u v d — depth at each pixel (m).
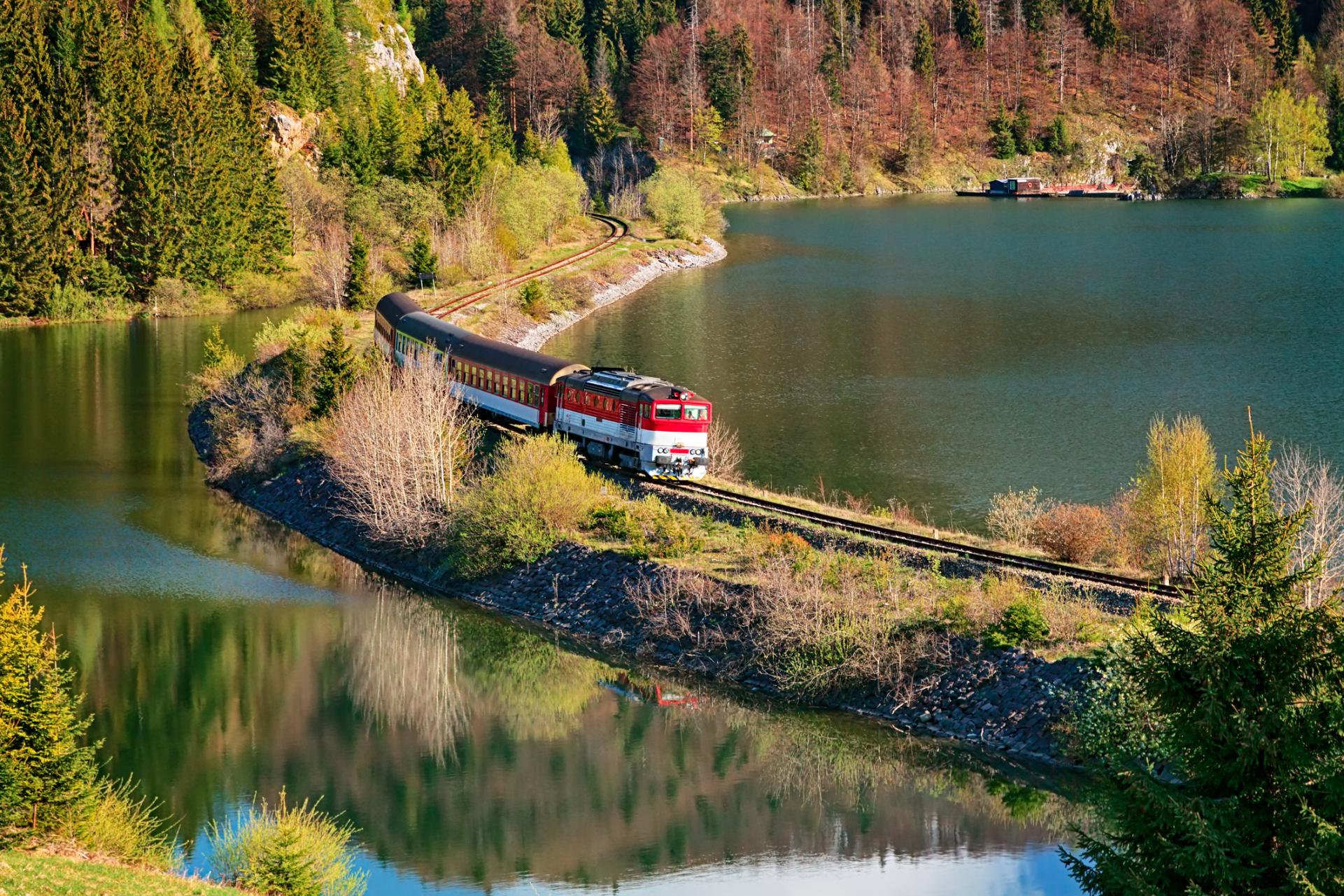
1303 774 25.39
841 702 48.03
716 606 52.88
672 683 51.22
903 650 47.75
